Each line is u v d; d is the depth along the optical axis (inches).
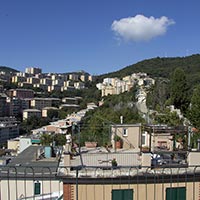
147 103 2657.5
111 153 741.3
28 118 7834.6
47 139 2647.6
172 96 2464.3
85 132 1371.8
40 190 741.9
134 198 529.0
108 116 2169.0
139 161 658.8
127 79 7096.5
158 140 838.5
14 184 741.9
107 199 526.0
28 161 1043.9
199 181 546.9
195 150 606.2
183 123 1642.5
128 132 933.2
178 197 539.5
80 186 523.5
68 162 603.2
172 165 563.2
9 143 4874.5
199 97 1865.2
